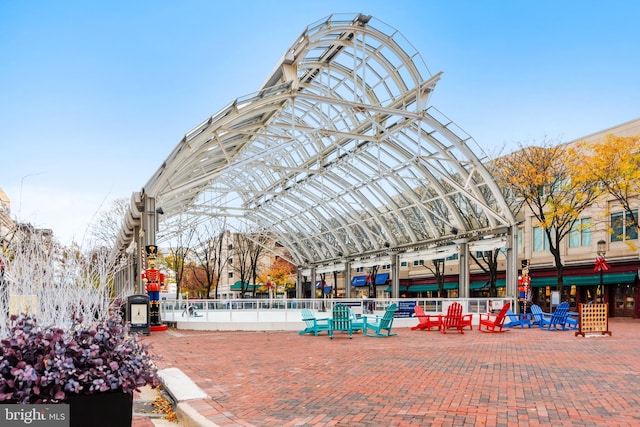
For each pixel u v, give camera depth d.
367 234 35.28
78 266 6.96
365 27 20.48
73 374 4.21
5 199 38.56
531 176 27.34
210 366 10.02
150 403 6.96
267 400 6.88
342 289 57.66
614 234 29.38
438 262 37.78
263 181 37.16
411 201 29.67
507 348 12.91
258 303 21.08
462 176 25.31
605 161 25.83
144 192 20.52
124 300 21.00
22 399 3.98
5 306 5.74
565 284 31.53
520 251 35.81
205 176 21.42
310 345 14.05
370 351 12.43
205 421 5.61
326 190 32.81
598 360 10.52
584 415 6.01
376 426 5.62
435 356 11.35
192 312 20.72
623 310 29.39
